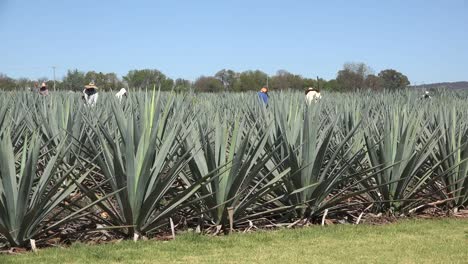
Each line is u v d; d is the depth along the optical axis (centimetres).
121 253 560
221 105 1365
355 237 646
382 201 732
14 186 549
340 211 756
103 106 1029
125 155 585
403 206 768
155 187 601
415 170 747
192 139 657
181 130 689
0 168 539
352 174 719
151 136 582
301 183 699
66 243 602
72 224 653
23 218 553
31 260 530
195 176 661
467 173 788
